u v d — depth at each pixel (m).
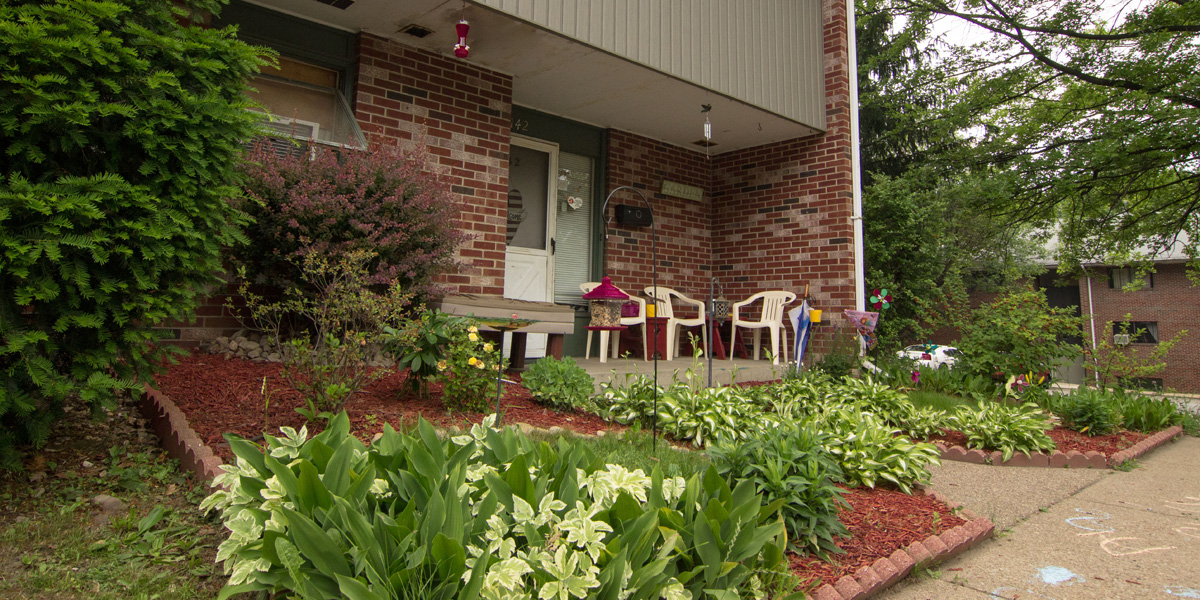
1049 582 2.90
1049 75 13.81
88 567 2.21
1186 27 11.38
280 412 3.55
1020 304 8.19
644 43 6.47
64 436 3.28
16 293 2.39
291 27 5.38
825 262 8.32
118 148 2.77
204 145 2.98
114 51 2.66
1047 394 7.22
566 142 8.09
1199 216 13.54
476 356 4.12
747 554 2.11
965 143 16.11
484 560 1.59
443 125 6.12
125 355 2.92
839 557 2.82
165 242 2.78
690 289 9.19
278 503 1.99
